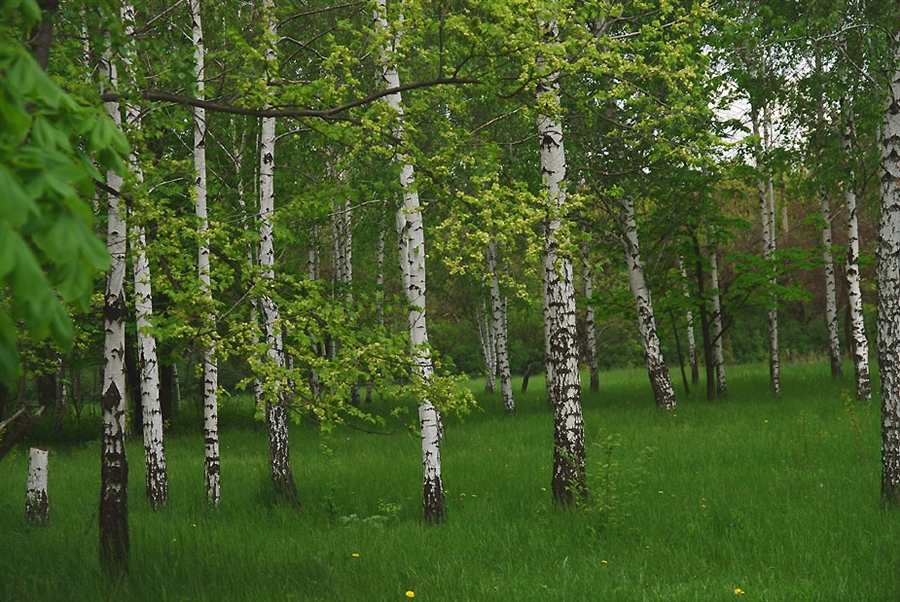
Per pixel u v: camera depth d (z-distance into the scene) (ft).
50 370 62.85
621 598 23.29
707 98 43.11
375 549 29.17
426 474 34.12
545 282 34.63
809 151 62.54
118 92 23.03
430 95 28.68
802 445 45.34
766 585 24.03
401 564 27.35
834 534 28.17
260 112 23.84
